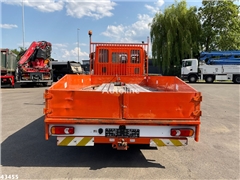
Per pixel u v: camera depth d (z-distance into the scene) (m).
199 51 34.56
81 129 3.51
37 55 19.52
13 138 5.35
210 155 4.44
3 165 3.85
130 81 7.29
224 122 7.22
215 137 5.64
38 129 6.13
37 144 4.95
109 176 3.49
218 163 4.06
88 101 3.44
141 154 4.45
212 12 35.38
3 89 18.27
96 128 3.51
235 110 9.30
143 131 3.53
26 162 3.98
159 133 3.54
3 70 19.22
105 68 7.61
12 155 4.30
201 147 4.90
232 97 13.56
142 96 3.46
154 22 32.56
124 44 7.58
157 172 3.66
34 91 16.47
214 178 3.49
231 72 27.64
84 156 4.29
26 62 19.38
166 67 32.00
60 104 3.43
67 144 3.54
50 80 20.61
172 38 31.08
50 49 20.61
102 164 3.94
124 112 3.47
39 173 3.56
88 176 3.48
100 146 4.86
